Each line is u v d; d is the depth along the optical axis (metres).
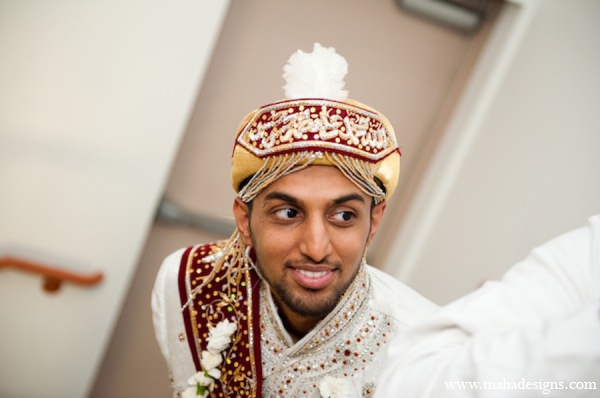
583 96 1.63
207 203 1.99
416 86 2.02
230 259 0.98
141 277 2.02
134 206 1.83
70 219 1.82
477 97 1.93
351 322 0.88
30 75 1.70
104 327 1.92
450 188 1.99
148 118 1.76
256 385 0.92
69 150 1.77
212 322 0.99
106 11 1.67
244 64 1.90
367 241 0.85
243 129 0.82
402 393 0.51
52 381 1.96
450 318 0.54
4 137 1.74
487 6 1.93
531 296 0.54
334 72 0.82
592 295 0.52
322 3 1.89
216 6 1.69
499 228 1.80
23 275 1.84
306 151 0.74
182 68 1.73
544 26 1.80
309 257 0.76
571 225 1.58
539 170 1.72
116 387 2.13
